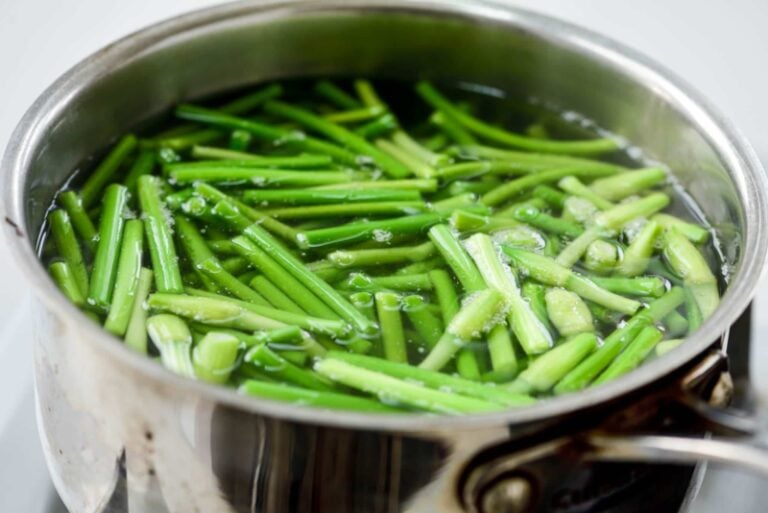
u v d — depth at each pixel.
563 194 0.56
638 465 0.44
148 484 0.44
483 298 0.49
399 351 0.48
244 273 0.51
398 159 0.57
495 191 0.55
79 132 0.53
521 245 0.53
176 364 0.46
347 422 0.40
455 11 0.58
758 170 0.50
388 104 0.60
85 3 0.76
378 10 0.58
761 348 0.52
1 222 0.45
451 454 0.41
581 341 0.48
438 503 0.42
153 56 0.55
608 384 0.41
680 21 0.80
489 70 0.60
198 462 0.43
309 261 0.52
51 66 0.72
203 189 0.53
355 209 0.53
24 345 0.56
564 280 0.51
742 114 0.73
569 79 0.58
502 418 0.41
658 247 0.53
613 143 0.58
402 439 0.41
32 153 0.49
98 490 0.46
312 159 0.56
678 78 0.55
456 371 0.48
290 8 0.57
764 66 0.77
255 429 0.41
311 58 0.60
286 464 0.42
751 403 0.47
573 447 0.42
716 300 0.51
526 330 0.48
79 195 0.53
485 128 0.59
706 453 0.41
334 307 0.49
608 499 0.44
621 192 0.56
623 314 0.50
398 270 0.51
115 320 0.48
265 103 0.59
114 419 0.43
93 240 0.51
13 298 0.64
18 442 0.53
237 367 0.46
